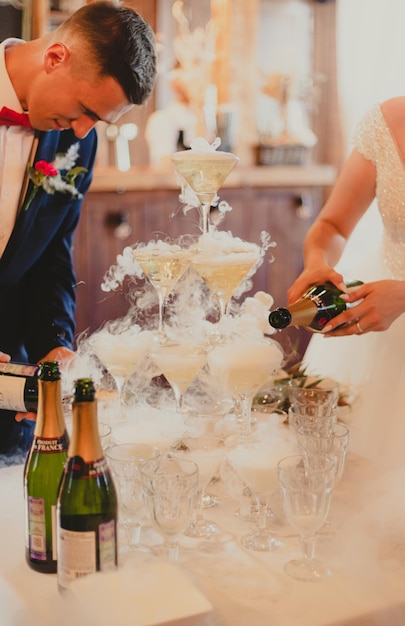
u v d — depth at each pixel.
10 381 1.49
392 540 1.31
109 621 1.05
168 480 1.22
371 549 1.30
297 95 5.45
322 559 1.30
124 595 1.08
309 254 2.27
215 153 1.59
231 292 1.62
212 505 1.53
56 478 1.27
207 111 4.89
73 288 2.34
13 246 2.12
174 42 4.88
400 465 1.66
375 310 1.85
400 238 2.43
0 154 2.06
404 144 2.35
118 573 1.12
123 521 1.35
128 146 4.81
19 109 1.98
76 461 1.17
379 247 2.58
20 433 2.29
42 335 2.27
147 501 1.25
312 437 1.38
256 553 1.33
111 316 4.55
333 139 5.62
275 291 5.32
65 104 1.86
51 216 2.18
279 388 1.80
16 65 1.94
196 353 1.52
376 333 2.47
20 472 1.69
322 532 1.38
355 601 1.18
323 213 2.44
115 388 1.96
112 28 1.77
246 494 1.46
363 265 2.58
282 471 1.22
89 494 1.16
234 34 5.12
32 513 1.27
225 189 4.99
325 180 5.35
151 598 1.08
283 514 1.49
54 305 2.29
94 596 1.08
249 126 5.31
